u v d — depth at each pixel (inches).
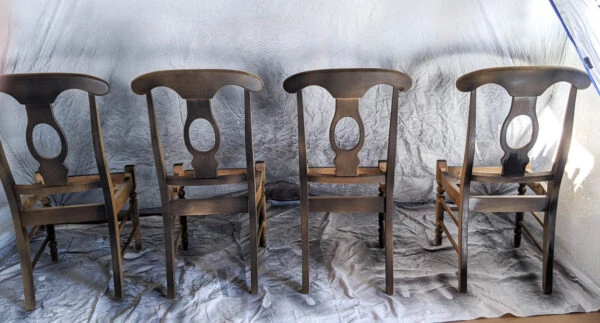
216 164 51.8
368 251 69.2
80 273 63.2
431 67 77.0
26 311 54.2
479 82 46.8
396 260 66.1
